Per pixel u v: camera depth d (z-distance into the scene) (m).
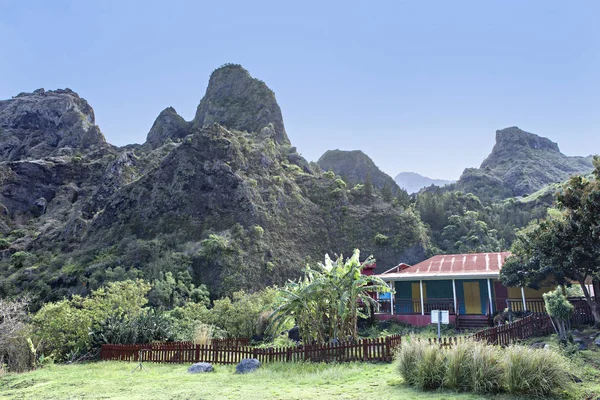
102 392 11.55
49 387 12.93
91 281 57.91
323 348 14.87
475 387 9.32
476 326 22.17
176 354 17.80
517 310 23.06
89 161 137.50
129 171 113.06
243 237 67.62
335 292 17.05
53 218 111.31
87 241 76.62
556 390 8.97
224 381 12.42
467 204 121.12
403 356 10.77
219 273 59.59
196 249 63.91
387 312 27.98
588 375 10.31
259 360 15.62
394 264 77.50
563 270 16.80
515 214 122.12
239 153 86.19
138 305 25.45
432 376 9.98
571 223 16.12
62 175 129.00
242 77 153.75
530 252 19.31
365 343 14.42
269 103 141.12
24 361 18.31
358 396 9.51
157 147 146.00
